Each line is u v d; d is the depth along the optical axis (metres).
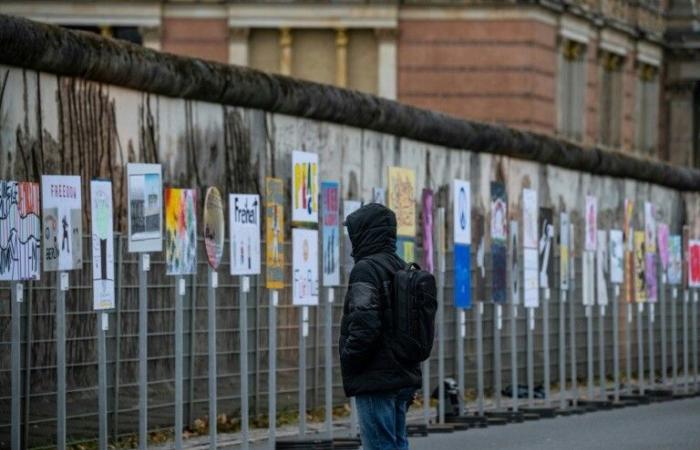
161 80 33.31
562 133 96.12
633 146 107.56
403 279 21.03
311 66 91.69
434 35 91.69
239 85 35.91
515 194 49.56
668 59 112.25
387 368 20.98
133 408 31.11
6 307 27.75
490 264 46.44
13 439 25.17
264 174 37.28
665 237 49.81
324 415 37.41
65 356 28.42
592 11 98.75
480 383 38.62
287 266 37.06
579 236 53.66
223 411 34.25
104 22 88.62
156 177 26.89
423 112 43.97
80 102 31.25
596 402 43.19
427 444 32.41
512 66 91.75
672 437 34.03
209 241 29.00
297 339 37.06
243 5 90.12
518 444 32.47
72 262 25.48
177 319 28.25
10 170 29.30
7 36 28.55
